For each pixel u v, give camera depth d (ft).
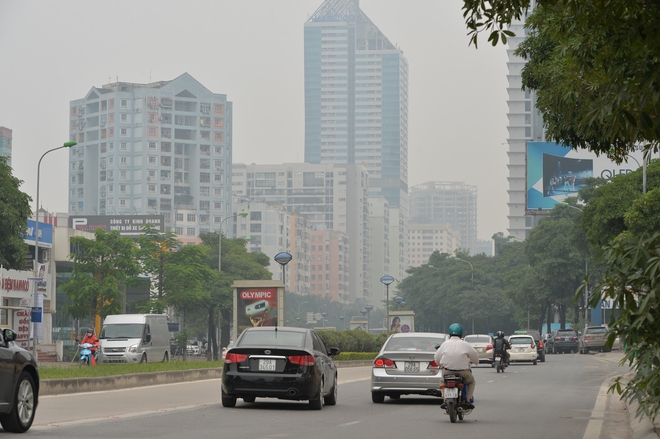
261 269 400.26
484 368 189.26
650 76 37.76
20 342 156.66
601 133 66.18
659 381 47.42
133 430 55.21
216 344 355.15
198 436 52.21
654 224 152.35
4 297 218.79
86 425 58.29
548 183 310.24
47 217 366.63
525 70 94.94
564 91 62.08
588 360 235.81
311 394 71.31
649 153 47.44
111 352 170.40
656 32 37.65
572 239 290.56
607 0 38.19
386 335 277.44
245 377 70.95
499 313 516.73
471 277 535.19
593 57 47.09
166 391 98.68
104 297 248.93
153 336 179.83
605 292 41.45
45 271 262.06
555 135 78.18
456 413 64.69
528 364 215.31
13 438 49.55
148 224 272.10
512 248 552.00
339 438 52.39
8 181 218.59
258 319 199.62
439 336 86.53
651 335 41.78
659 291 39.81
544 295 353.92
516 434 57.21
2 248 217.97
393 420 65.46
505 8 39.40
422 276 599.16
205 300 315.78
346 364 193.06
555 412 75.61
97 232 250.78
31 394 53.62
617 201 193.26
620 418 69.97
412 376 80.74
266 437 52.13
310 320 614.75
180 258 270.87
